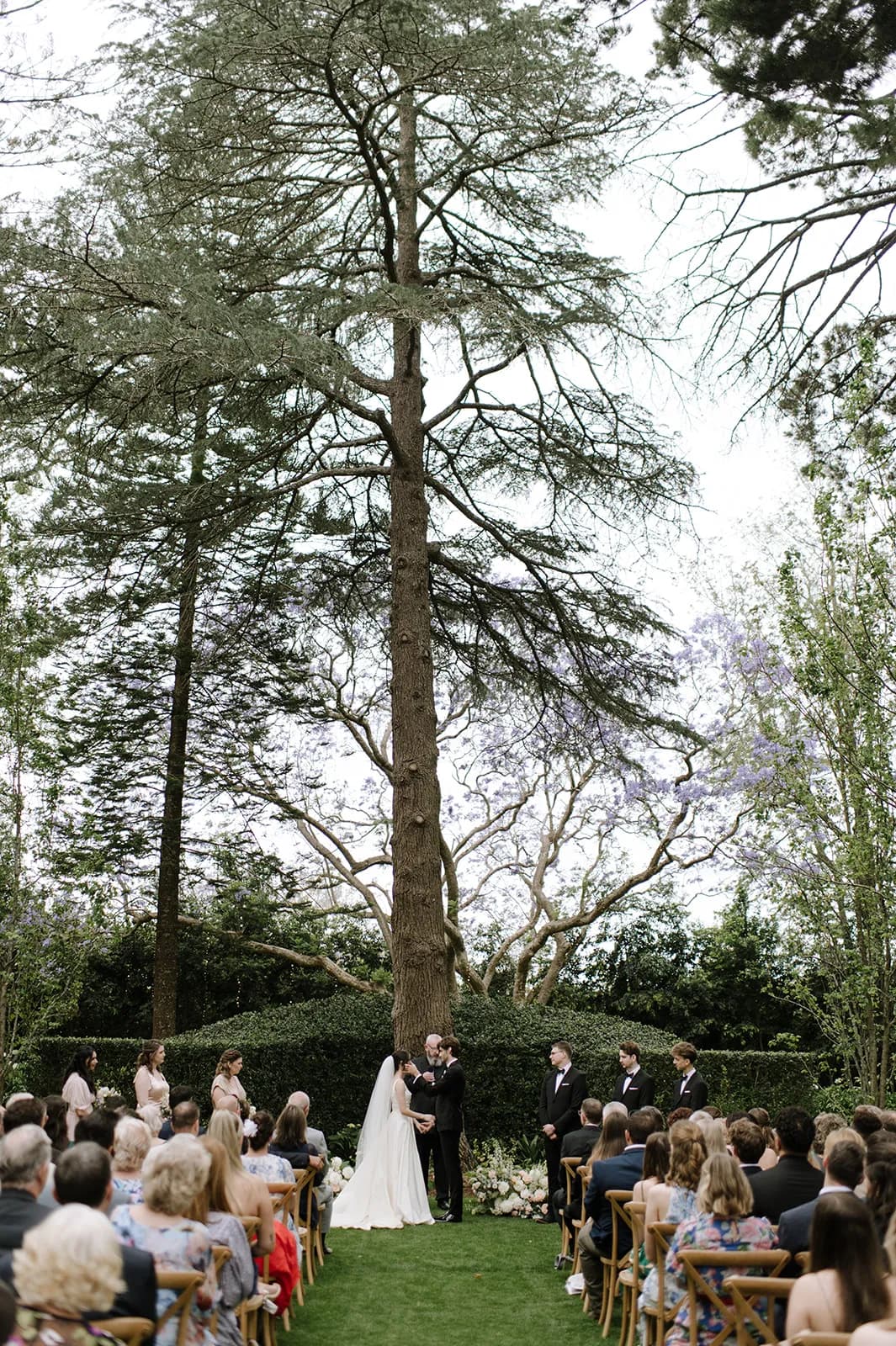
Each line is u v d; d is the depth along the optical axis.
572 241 14.72
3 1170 4.58
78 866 16.11
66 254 11.09
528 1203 11.70
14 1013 16.09
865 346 10.89
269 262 13.66
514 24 11.20
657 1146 6.94
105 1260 3.38
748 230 11.44
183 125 12.03
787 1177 6.16
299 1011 17.41
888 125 9.84
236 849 20.80
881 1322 3.34
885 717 11.41
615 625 15.81
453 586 16.23
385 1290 8.66
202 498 13.49
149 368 11.28
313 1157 8.89
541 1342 7.39
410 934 13.59
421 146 15.32
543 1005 18.52
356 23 11.19
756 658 16.34
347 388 11.96
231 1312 5.53
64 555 14.11
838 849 12.16
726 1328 5.24
